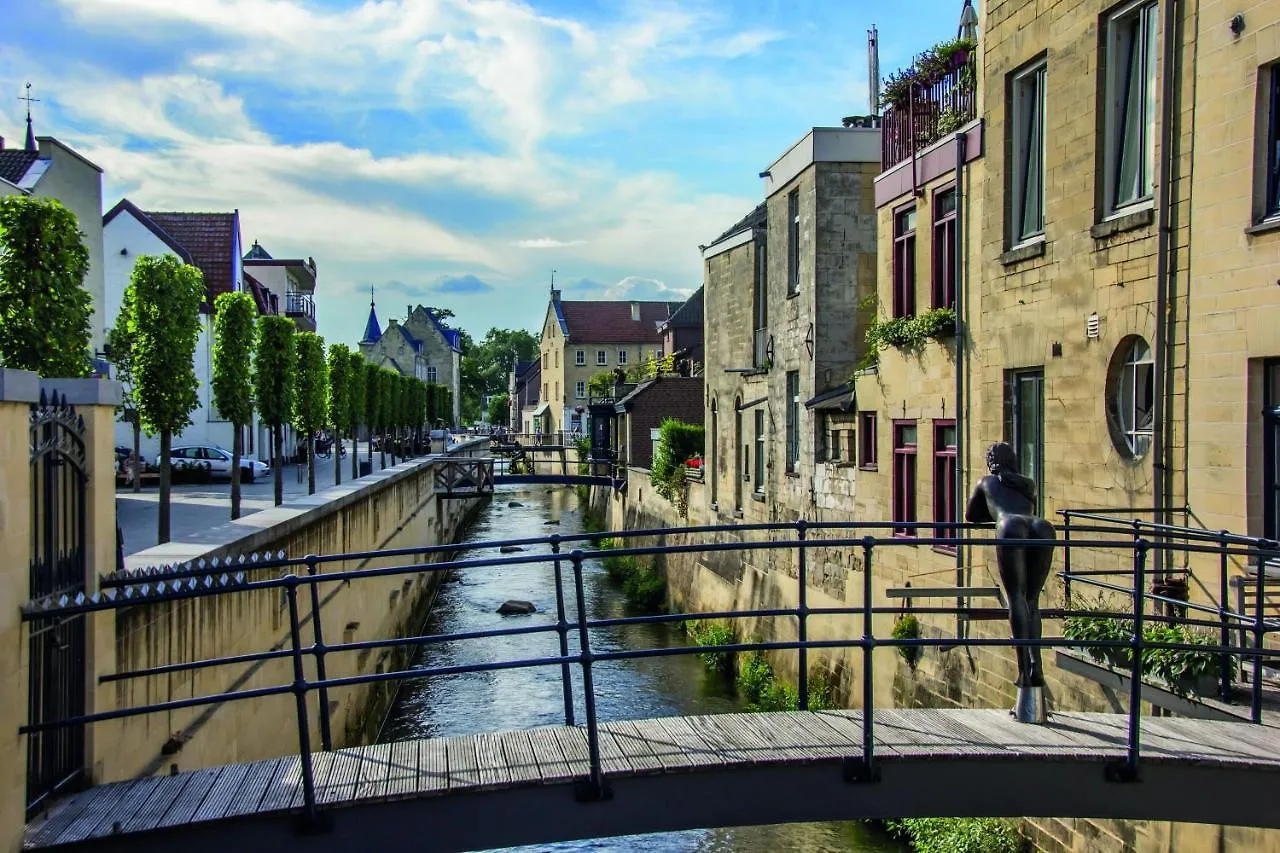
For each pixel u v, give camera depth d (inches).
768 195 890.1
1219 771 232.5
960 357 529.7
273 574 496.7
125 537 626.5
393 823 209.0
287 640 524.7
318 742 565.9
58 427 235.1
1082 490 428.1
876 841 538.9
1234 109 342.0
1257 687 260.4
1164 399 373.7
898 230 633.6
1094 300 418.9
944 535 554.6
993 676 495.2
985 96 505.4
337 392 1253.7
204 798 210.8
